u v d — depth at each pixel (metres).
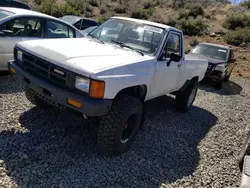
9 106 4.86
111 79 3.40
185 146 4.78
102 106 3.34
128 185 3.36
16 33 6.31
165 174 3.78
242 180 2.91
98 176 3.39
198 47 12.29
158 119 5.80
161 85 4.92
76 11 25.73
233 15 25.80
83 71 3.32
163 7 31.20
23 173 3.16
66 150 3.80
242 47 20.52
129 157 3.99
